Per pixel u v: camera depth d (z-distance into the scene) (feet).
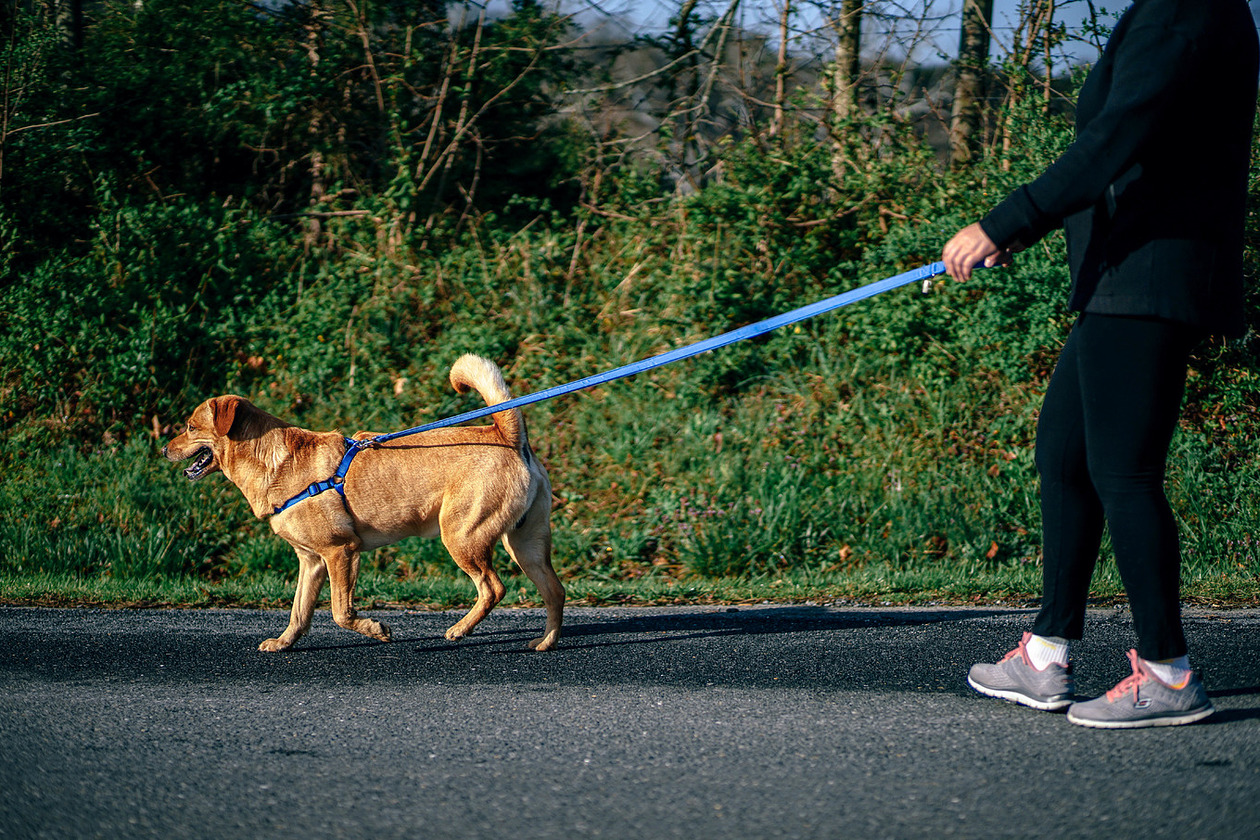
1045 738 9.53
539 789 8.54
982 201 29.68
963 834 7.38
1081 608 10.52
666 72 38.37
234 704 11.49
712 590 19.63
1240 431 25.63
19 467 27.53
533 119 39.93
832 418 27.17
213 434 15.57
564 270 34.09
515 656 14.16
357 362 30.71
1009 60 32.55
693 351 12.46
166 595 19.13
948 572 20.94
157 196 35.53
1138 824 7.42
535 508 15.37
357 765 9.23
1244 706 10.33
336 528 15.14
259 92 36.40
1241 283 9.48
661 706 11.18
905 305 28.63
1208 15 8.74
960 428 26.37
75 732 10.33
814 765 8.98
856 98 35.27
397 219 34.17
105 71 36.14
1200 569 20.92
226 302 32.81
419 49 38.32
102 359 29.84
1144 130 8.69
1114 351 9.34
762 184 32.37
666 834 7.55
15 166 33.06
